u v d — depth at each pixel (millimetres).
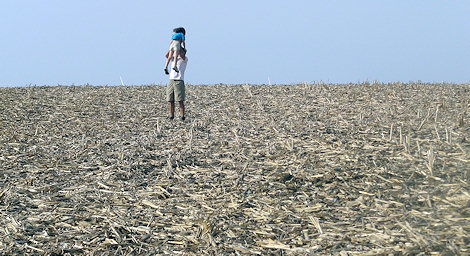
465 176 10164
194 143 14906
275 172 11609
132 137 16078
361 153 12562
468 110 17438
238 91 24781
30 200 10539
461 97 20219
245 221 9031
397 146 12914
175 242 8289
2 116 19688
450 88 22781
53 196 10742
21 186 11391
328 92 23234
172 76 18547
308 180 10945
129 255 7871
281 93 23734
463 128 14578
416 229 7918
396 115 17328
